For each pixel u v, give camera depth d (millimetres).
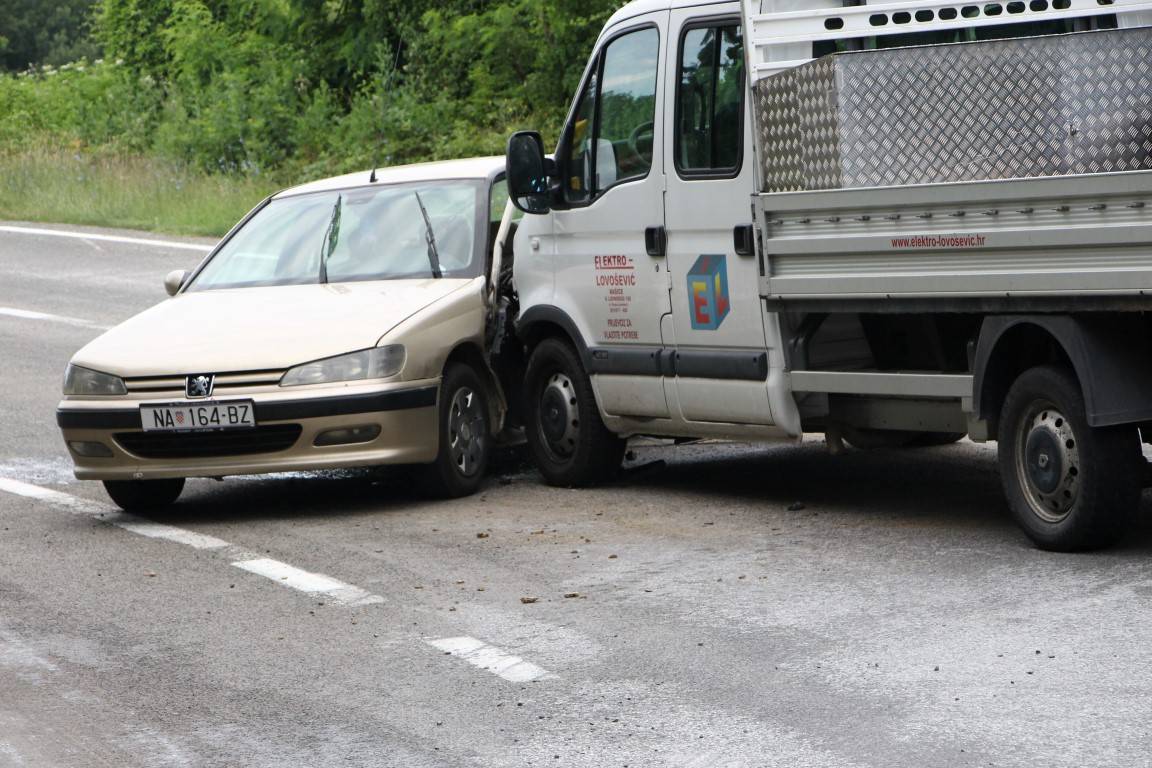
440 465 11891
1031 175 9195
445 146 36719
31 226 34562
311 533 11078
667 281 11156
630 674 7500
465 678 7582
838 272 9805
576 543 10320
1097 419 8641
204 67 46812
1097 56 9055
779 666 7473
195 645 8391
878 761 6211
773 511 10992
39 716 7359
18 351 21500
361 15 44219
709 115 10805
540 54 37312
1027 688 6914
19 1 113125
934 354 10039
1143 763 6004
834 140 9719
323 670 7828
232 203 33750
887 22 10492
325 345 11531
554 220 12094
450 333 11977
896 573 9016
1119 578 8539
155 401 11523
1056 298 8727
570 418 12203
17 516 12289
